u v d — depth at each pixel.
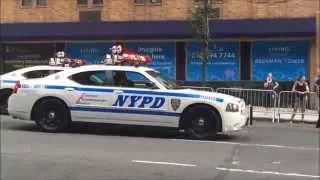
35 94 14.38
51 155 10.97
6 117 17.92
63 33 25.89
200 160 10.98
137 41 25.88
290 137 14.96
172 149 12.26
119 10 25.98
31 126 15.44
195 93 13.85
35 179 8.88
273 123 19.52
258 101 20.52
